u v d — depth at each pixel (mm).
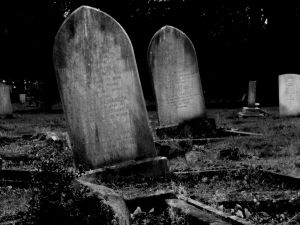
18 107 23703
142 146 6012
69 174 4113
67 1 22000
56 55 5754
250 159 6957
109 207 3707
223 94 26484
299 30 24094
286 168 6016
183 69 10164
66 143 7930
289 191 5004
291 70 25266
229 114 16531
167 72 10047
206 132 10062
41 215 3479
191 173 5859
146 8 23844
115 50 5879
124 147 5910
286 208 4551
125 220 3785
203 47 25172
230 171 5914
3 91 15797
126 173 5637
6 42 21766
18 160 6789
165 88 10070
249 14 24609
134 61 6000
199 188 5297
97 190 4117
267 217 4324
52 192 3668
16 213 4121
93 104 5793
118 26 5883
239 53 25500
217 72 26328
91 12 5758
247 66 25875
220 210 4223
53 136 8492
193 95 10266
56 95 23406
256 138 9086
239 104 22219
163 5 23938
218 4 23719
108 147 5836
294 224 4047
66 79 5777
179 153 7672
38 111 20281
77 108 5793
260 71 25781
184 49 10133
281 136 9305
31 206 3635
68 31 5715
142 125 6035
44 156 6727
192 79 10242
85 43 5746
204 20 24438
